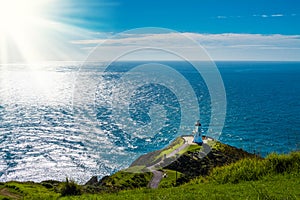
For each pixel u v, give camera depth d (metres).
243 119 92.56
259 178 14.84
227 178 15.33
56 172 50.09
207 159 27.39
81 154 53.66
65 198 14.61
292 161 15.88
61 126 81.75
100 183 24.94
